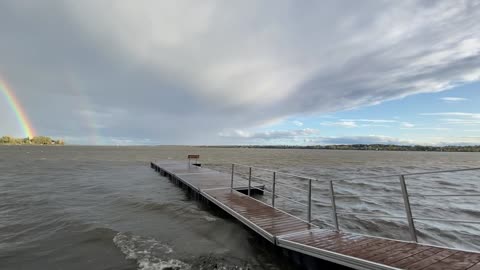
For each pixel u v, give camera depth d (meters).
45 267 4.61
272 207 6.86
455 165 36.56
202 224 7.32
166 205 9.52
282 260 4.98
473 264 3.11
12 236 6.14
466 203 10.97
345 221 8.08
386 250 3.72
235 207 6.84
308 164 35.09
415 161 47.34
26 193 11.61
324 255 3.81
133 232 6.50
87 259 4.95
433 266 3.10
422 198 11.95
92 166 27.61
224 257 5.17
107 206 9.31
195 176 13.36
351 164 36.28
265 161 40.88
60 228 6.69
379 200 11.38
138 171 22.38
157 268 4.64
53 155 50.44
